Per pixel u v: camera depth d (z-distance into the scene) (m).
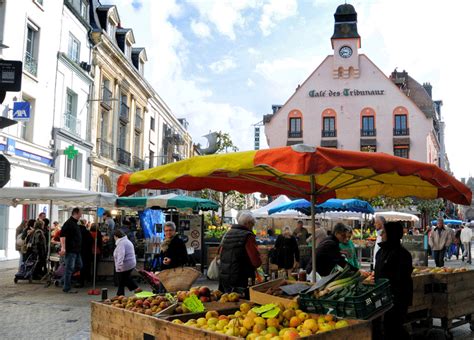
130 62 32.53
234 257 6.82
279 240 12.84
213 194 30.73
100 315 4.91
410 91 56.81
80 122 25.17
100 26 28.64
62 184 22.81
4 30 17.89
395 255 5.56
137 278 13.48
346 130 45.31
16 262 17.64
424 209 40.12
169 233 8.27
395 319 5.46
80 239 11.86
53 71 21.89
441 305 7.04
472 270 7.74
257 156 4.21
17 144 18.62
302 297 4.44
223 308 4.90
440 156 73.88
